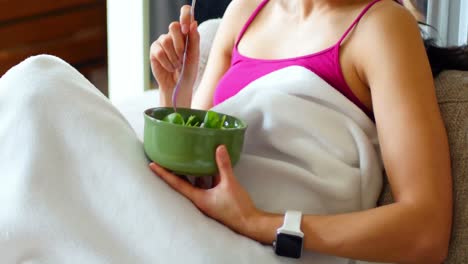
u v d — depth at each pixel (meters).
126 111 1.63
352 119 1.21
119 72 2.78
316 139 1.18
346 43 1.25
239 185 1.07
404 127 1.11
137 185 1.04
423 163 1.09
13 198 1.04
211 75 1.56
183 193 1.08
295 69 1.22
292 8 1.41
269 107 1.16
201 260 1.00
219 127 1.07
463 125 1.17
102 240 1.03
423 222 1.06
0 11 2.84
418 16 1.52
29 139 1.05
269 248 1.08
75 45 3.09
